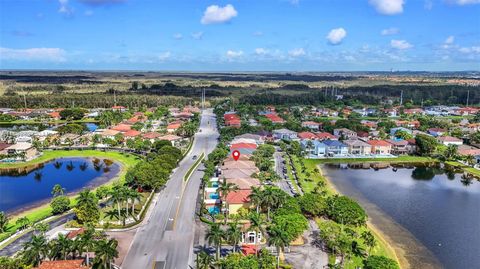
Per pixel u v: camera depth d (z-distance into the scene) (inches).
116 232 4411.9
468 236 4741.6
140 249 4037.9
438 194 6387.8
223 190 4881.9
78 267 3262.8
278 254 3700.8
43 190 6264.8
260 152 7578.7
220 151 7352.4
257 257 3806.6
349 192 6382.9
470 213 5521.7
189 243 4197.8
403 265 3993.6
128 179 5861.2
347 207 4805.6
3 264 3344.0
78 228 4468.5
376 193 6378.0
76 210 4547.2
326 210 4945.9
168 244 4160.9
